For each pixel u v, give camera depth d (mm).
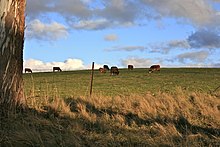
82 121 9352
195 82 36938
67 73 61625
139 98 13508
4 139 7387
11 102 9344
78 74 56531
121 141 8016
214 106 12234
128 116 10781
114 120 9820
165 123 9883
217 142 8141
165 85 33406
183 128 9352
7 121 8398
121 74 54156
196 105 12883
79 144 7500
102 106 11953
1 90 9172
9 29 9391
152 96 14234
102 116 10039
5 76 9281
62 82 37906
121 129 9008
